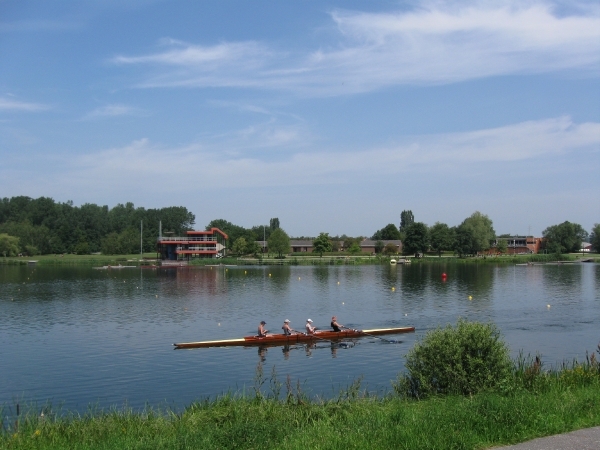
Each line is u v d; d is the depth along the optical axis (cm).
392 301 6775
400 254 19275
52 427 1758
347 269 13175
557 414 1491
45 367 3438
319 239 18650
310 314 5756
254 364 3478
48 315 5659
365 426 1441
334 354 3747
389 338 4322
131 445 1430
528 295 7344
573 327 4766
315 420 1653
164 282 9606
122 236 19675
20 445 1558
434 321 5188
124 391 2908
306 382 2975
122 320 5356
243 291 8100
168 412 2069
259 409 1788
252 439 1396
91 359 3653
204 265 14838
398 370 3269
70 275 11144
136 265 14938
